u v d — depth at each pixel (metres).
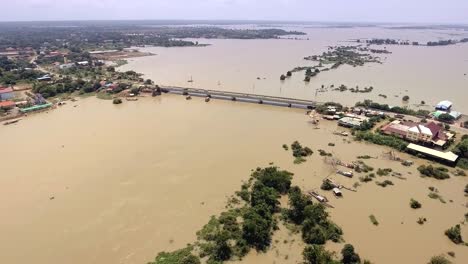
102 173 97.75
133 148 114.88
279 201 82.00
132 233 71.94
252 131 130.62
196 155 108.38
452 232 69.94
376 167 100.25
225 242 65.19
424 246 67.81
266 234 68.31
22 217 78.62
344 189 87.69
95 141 122.06
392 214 77.69
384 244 68.12
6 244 70.19
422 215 77.50
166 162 103.75
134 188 89.25
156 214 78.00
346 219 75.62
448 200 83.75
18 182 93.81
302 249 66.25
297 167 99.69
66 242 70.12
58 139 124.81
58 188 90.50
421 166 98.06
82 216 78.31
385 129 123.94
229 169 98.44
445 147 112.88
